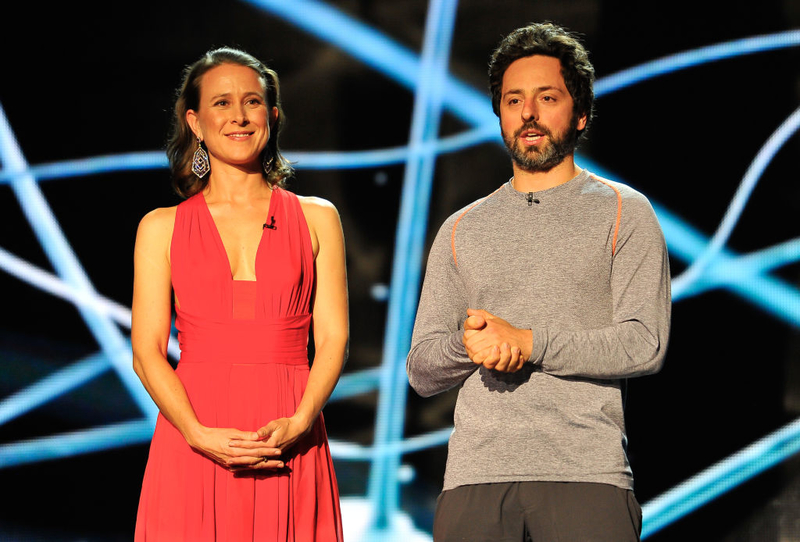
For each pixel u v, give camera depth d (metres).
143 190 12.04
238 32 12.19
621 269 5.97
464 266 6.33
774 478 11.57
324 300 7.14
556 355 5.69
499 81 6.62
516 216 6.29
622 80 12.05
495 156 12.27
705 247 11.95
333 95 12.37
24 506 11.59
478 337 5.63
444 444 12.02
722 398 11.83
